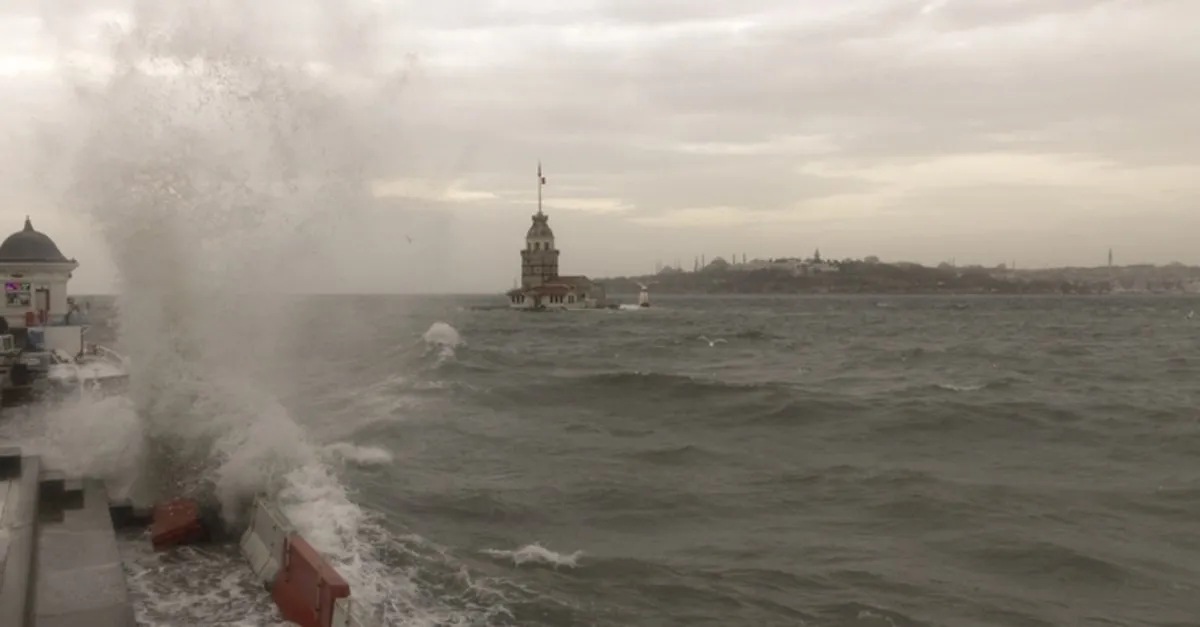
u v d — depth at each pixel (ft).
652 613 39.86
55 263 110.22
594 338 288.92
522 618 38.17
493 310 626.23
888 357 201.26
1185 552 50.14
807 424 94.89
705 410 104.58
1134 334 313.53
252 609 33.81
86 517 39.68
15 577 29.76
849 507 59.26
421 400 106.32
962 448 82.12
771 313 570.46
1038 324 396.98
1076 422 94.73
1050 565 47.50
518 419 97.76
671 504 59.47
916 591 43.47
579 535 51.78
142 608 33.55
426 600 39.27
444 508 56.08
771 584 43.93
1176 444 82.58
